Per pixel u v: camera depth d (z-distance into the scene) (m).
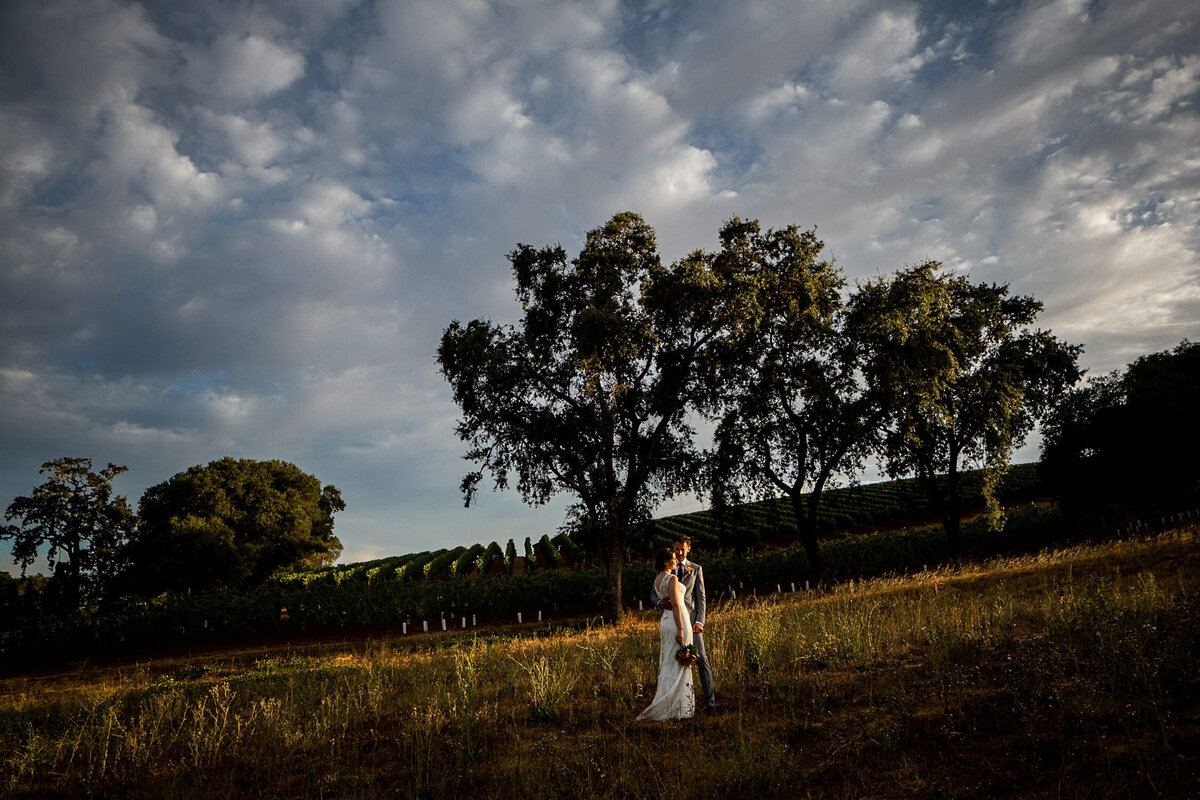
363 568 54.78
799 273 25.05
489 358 23.94
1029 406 28.80
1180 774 3.93
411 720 7.61
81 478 48.88
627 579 32.94
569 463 25.00
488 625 28.84
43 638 25.55
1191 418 30.77
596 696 7.95
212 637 27.50
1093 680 5.78
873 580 20.92
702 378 25.47
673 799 4.51
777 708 6.59
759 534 49.31
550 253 26.72
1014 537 37.47
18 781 6.64
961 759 4.71
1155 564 13.80
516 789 5.06
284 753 6.84
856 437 25.38
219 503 51.38
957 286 27.47
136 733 7.82
